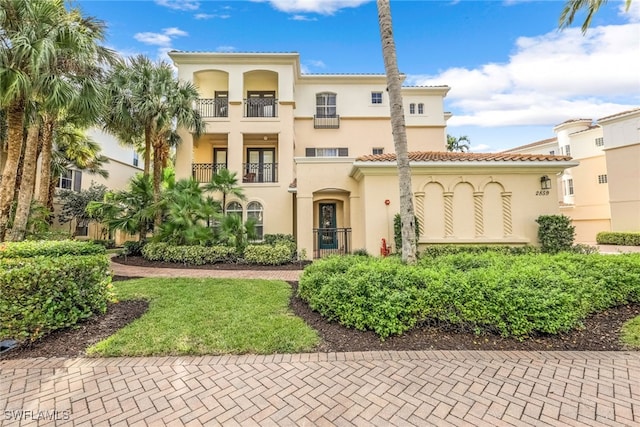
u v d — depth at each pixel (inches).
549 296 177.0
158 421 104.4
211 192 624.4
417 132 772.6
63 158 676.7
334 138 745.0
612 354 153.1
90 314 199.5
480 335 173.8
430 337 173.5
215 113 665.0
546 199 432.5
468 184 435.2
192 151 632.4
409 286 194.1
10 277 166.9
